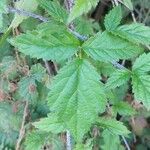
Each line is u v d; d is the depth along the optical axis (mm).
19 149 465
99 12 549
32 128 448
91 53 257
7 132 477
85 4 249
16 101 449
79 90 248
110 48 259
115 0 374
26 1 341
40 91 443
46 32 259
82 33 390
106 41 260
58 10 283
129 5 333
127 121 577
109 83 280
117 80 279
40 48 255
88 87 248
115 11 270
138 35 262
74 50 257
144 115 555
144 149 625
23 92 424
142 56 278
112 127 353
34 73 424
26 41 256
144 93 264
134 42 261
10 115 458
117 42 260
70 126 246
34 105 456
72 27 340
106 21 269
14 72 431
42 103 458
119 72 280
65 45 257
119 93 509
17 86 434
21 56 431
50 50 255
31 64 448
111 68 386
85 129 246
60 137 420
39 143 376
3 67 429
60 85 248
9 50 453
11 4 382
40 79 423
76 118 246
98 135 428
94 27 498
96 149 429
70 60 279
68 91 247
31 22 420
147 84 267
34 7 343
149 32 262
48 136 384
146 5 546
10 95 445
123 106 407
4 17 398
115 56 258
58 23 281
